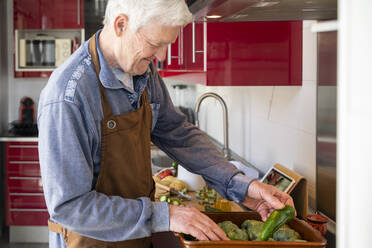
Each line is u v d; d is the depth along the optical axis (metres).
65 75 1.31
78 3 4.92
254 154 3.04
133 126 1.46
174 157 1.72
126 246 1.46
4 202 5.05
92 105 1.35
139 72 1.40
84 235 1.31
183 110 5.36
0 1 5.11
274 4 1.37
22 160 4.63
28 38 4.96
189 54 2.72
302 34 2.18
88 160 1.34
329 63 1.80
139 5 1.23
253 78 2.25
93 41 1.38
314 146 2.03
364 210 0.45
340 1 0.47
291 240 1.28
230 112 3.71
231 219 1.47
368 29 0.42
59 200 1.24
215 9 1.51
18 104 5.40
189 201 2.25
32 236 4.77
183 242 1.23
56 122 1.26
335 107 1.76
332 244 1.61
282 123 2.47
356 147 0.45
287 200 1.46
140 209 1.29
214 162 1.62
